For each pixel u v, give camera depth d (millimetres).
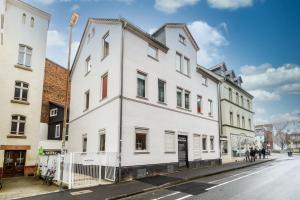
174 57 20531
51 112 30844
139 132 15883
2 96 19859
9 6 21266
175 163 18250
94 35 20250
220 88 30281
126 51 16078
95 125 17844
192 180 14422
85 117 20047
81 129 20641
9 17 21156
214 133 25094
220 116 29609
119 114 14758
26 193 11500
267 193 9938
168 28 20438
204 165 22109
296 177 14305
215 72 33688
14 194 11375
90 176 15766
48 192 11461
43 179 16344
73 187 12227
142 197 10234
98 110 17656
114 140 14867
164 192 11078
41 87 22453
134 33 16922
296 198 8977
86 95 20969
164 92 18953
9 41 20891
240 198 9180
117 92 15383
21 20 21969
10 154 19797
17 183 15250
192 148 20938
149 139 16422
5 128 19656
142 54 17312
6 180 17156
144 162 15711
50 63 31453
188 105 21750
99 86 18109
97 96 18234
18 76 21047
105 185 12695
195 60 23625
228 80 31094
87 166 16688
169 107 18906
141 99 16500
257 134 60000
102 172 15008
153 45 18469
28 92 21500
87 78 20734
